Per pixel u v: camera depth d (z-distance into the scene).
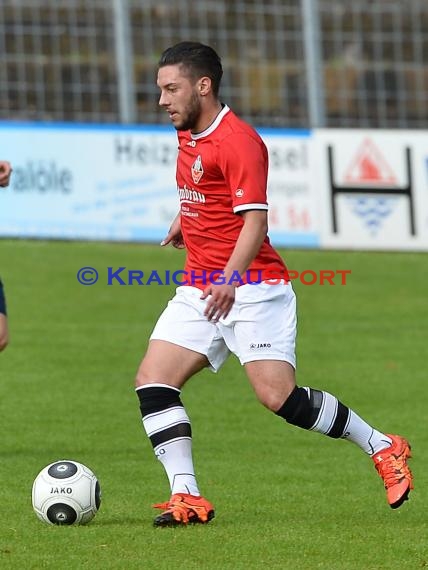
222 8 60.84
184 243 21.34
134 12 59.91
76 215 57.22
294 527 20.59
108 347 40.84
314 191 58.94
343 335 43.88
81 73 59.56
